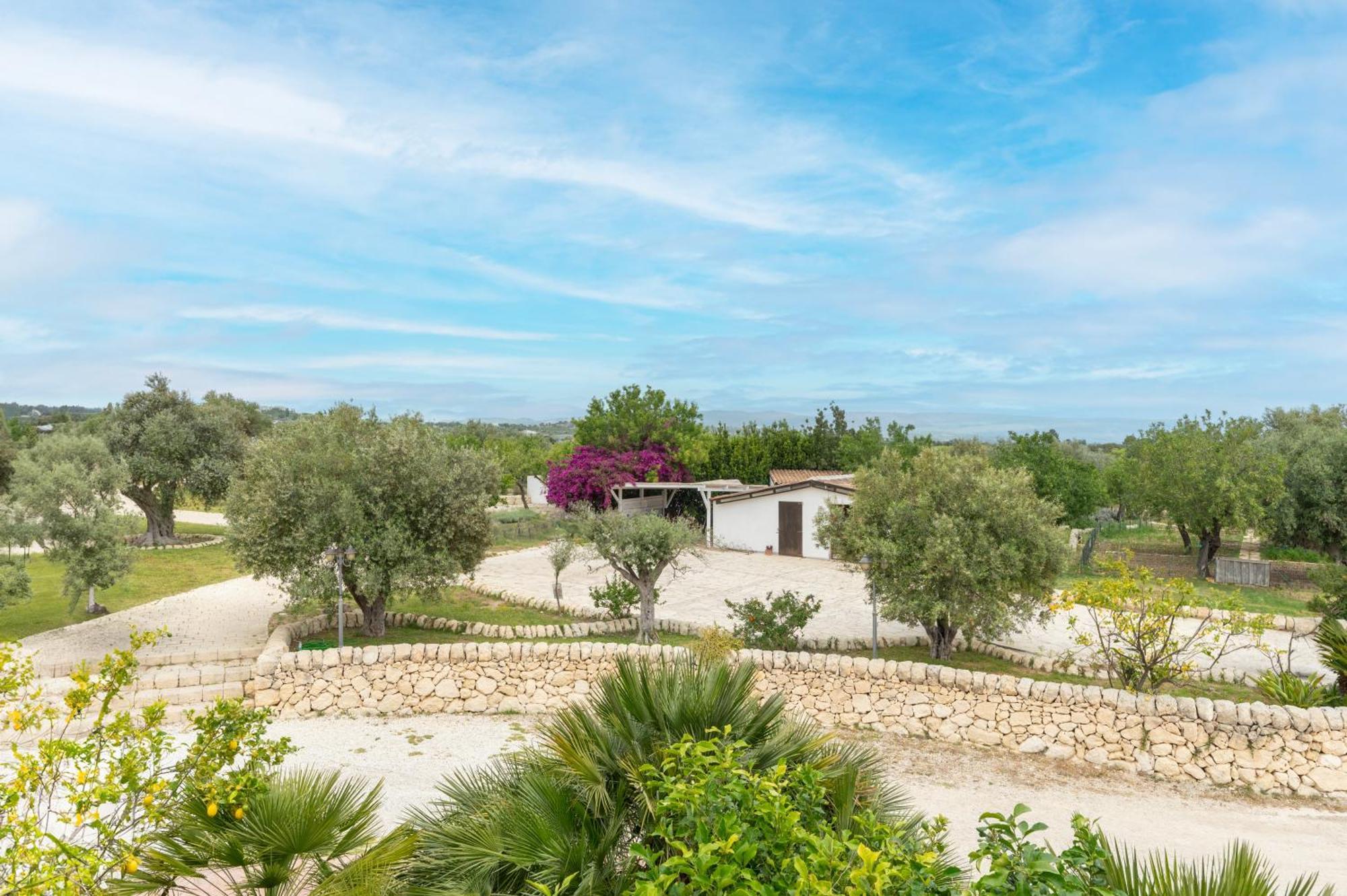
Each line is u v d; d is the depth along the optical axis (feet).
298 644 53.67
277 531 52.16
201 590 73.82
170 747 16.79
